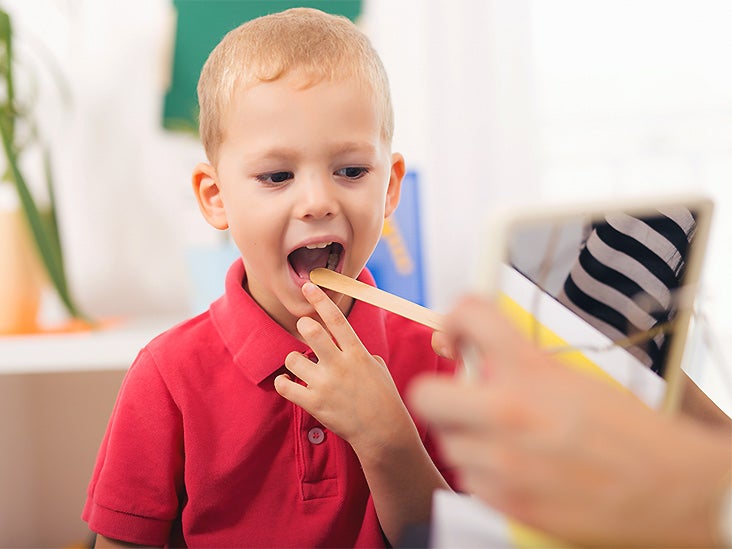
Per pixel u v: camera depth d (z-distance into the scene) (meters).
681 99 1.69
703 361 0.61
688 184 1.71
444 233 1.52
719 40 1.64
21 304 1.27
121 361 1.18
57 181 1.49
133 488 0.68
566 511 0.31
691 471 0.29
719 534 0.30
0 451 1.31
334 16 0.72
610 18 1.65
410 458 0.62
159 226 1.51
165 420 0.69
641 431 0.30
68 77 1.48
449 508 0.37
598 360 0.43
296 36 0.64
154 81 1.48
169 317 1.49
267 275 0.66
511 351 0.33
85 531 1.51
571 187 1.73
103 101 1.48
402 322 0.78
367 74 0.65
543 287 0.40
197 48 1.47
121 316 1.51
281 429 0.68
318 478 0.68
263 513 0.68
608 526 0.30
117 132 1.49
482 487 0.33
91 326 1.31
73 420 1.50
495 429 0.31
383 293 0.62
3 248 1.26
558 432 0.30
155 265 1.51
